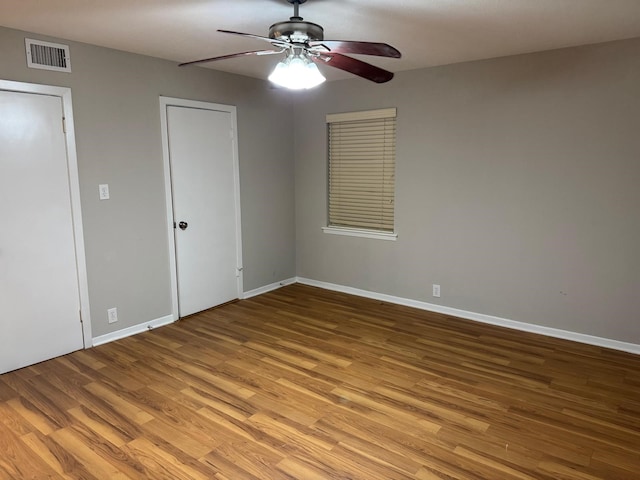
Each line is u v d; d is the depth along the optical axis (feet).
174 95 13.05
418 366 10.71
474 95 12.88
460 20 9.04
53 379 10.03
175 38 10.50
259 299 15.99
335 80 15.66
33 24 9.41
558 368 10.55
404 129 14.39
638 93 10.57
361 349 11.69
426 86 13.71
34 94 10.17
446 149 13.61
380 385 9.80
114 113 11.68
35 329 10.68
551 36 10.26
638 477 6.92
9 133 9.84
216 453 7.52
